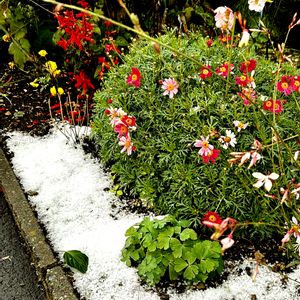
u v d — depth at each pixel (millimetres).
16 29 1838
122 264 1160
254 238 1206
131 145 1221
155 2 1856
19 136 1621
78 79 1604
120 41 1788
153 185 1256
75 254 1115
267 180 896
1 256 1249
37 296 1152
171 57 1295
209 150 1087
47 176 1449
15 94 1838
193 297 1079
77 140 1592
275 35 2252
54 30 1921
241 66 1148
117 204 1354
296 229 965
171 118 1213
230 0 2088
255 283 1107
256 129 1159
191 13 1973
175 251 1083
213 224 831
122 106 1308
